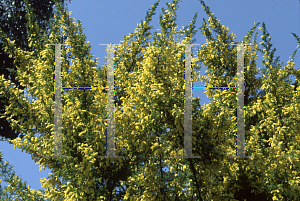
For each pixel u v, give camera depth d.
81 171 3.63
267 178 4.19
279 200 3.90
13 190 4.39
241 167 4.07
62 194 3.93
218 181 3.96
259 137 4.19
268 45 4.77
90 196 3.63
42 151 3.96
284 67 5.16
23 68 5.52
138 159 4.08
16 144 3.94
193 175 3.99
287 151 4.11
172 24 4.88
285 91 4.82
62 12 5.79
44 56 4.86
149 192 3.69
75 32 5.67
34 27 5.82
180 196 4.21
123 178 4.03
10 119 4.26
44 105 4.11
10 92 4.11
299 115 4.34
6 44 5.37
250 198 4.15
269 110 4.45
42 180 4.06
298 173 4.09
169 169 4.20
